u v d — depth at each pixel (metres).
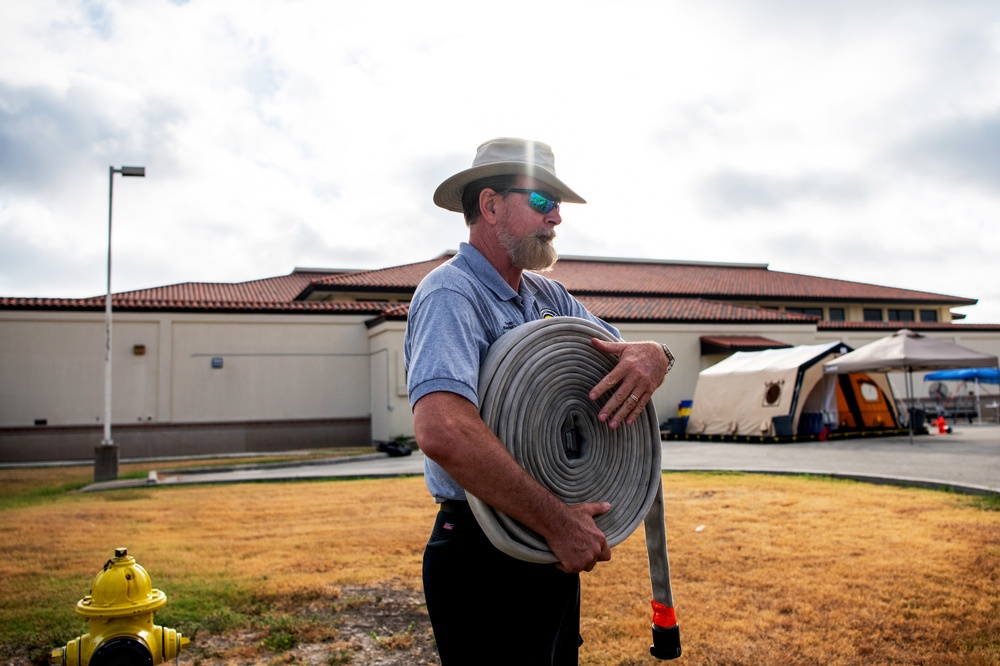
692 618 4.04
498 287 2.04
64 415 21.05
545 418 1.89
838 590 4.41
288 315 23.16
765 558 5.22
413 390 1.73
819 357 17.98
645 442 2.12
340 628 4.10
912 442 15.66
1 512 9.12
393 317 21.64
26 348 20.91
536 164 2.02
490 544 1.89
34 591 4.95
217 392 22.33
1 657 3.77
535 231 2.03
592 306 26.28
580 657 3.55
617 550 5.66
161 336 21.98
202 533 7.09
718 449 16.06
